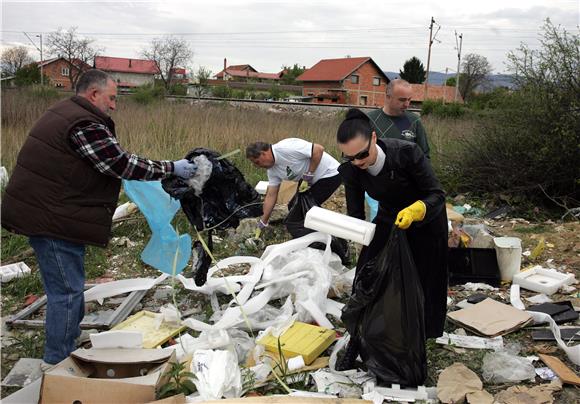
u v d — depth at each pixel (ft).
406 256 10.32
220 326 12.52
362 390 10.79
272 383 11.15
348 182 11.43
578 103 26.40
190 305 15.15
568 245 20.04
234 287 14.97
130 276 17.38
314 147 16.44
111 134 11.14
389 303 10.39
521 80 28.58
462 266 17.07
